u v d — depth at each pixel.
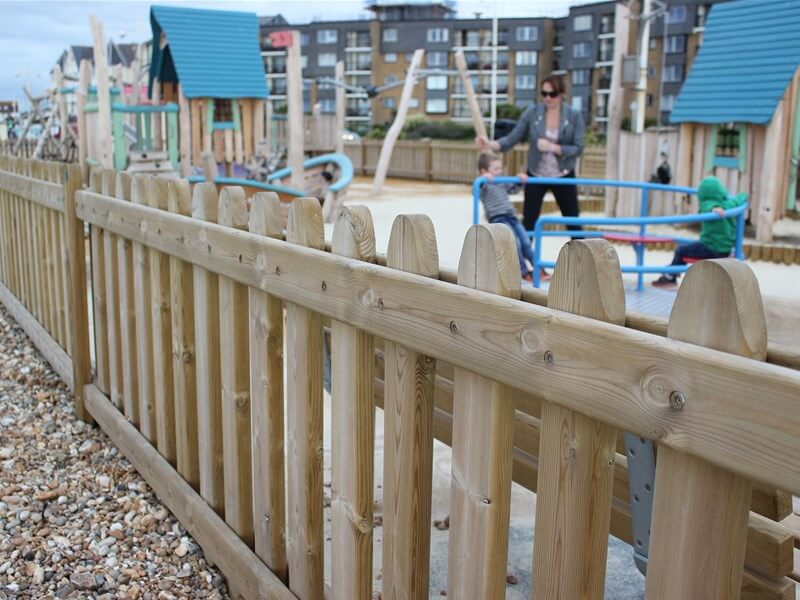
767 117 10.98
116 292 3.88
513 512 3.28
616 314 1.41
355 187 22.70
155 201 3.26
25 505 3.36
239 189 2.65
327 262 2.09
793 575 1.97
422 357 1.87
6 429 4.23
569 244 1.45
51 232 5.04
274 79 90.25
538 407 2.44
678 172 12.49
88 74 13.84
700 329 1.24
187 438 3.14
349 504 2.17
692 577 1.28
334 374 2.17
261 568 2.58
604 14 77.44
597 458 1.45
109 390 4.16
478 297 1.60
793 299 5.46
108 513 3.32
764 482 1.12
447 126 69.06
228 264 2.61
